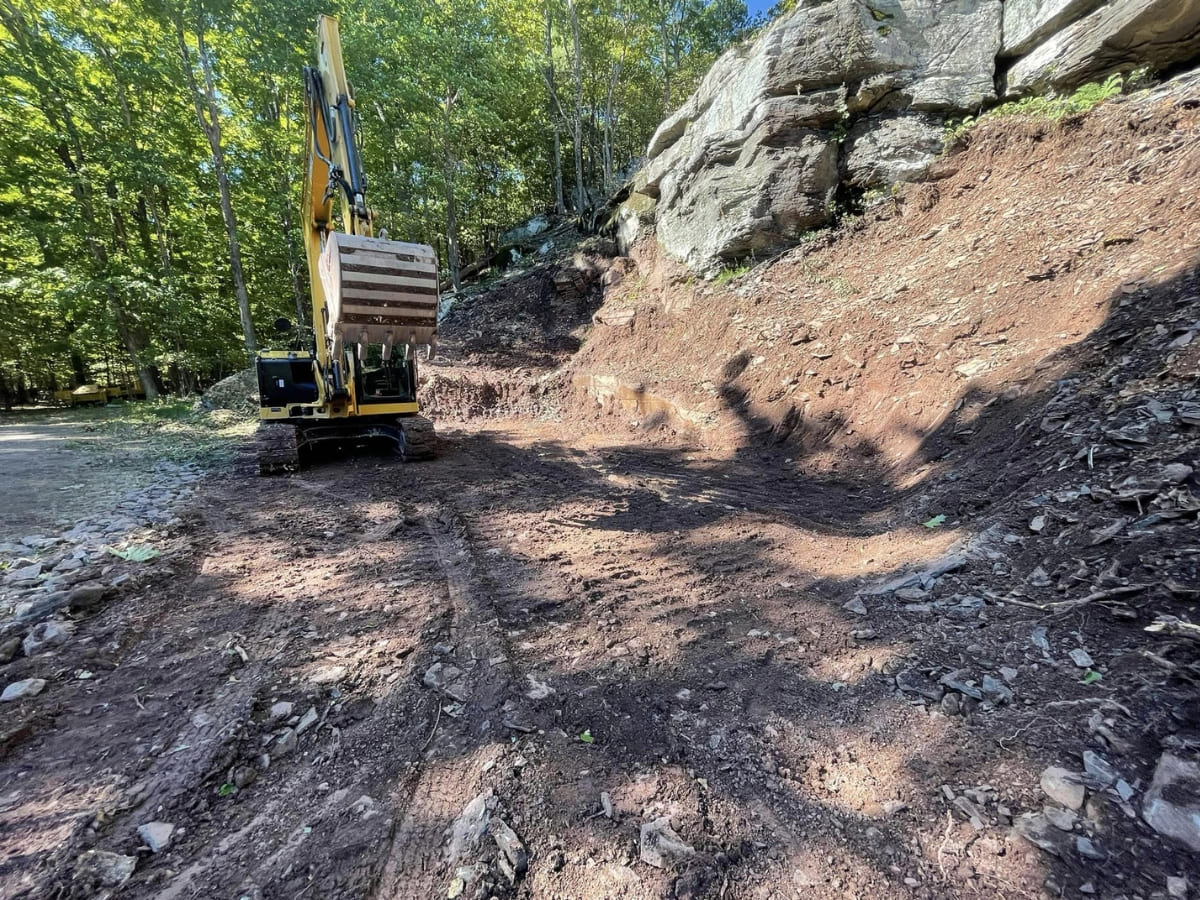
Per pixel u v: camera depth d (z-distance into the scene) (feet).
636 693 7.82
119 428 38.75
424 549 13.88
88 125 49.85
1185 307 12.16
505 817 5.65
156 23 45.52
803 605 10.15
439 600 10.87
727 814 5.66
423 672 8.36
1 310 61.82
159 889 4.98
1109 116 21.16
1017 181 23.38
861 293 25.80
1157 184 16.93
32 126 48.62
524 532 15.25
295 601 10.98
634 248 48.78
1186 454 8.80
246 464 25.63
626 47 71.41
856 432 20.42
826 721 6.97
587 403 38.29
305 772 6.51
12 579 11.64
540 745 6.74
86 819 5.73
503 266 66.54
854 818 5.49
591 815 5.68
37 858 5.26
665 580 11.77
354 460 26.63
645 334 39.32
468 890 4.88
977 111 28.35
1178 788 4.83
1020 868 4.65
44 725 7.28
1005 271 19.47
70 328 66.80
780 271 31.76
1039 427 12.56
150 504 18.29
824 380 22.84
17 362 74.79
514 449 28.50
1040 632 7.45
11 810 5.90
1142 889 4.23
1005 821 5.09
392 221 61.41
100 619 10.18
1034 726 6.06
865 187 30.86
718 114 36.83
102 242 53.78
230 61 50.49
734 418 26.02
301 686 8.11
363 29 47.29
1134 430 10.12
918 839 5.14
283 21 44.98
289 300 67.82
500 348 49.47
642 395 32.40
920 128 28.86
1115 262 15.71
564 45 70.44
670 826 5.49
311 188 22.06
